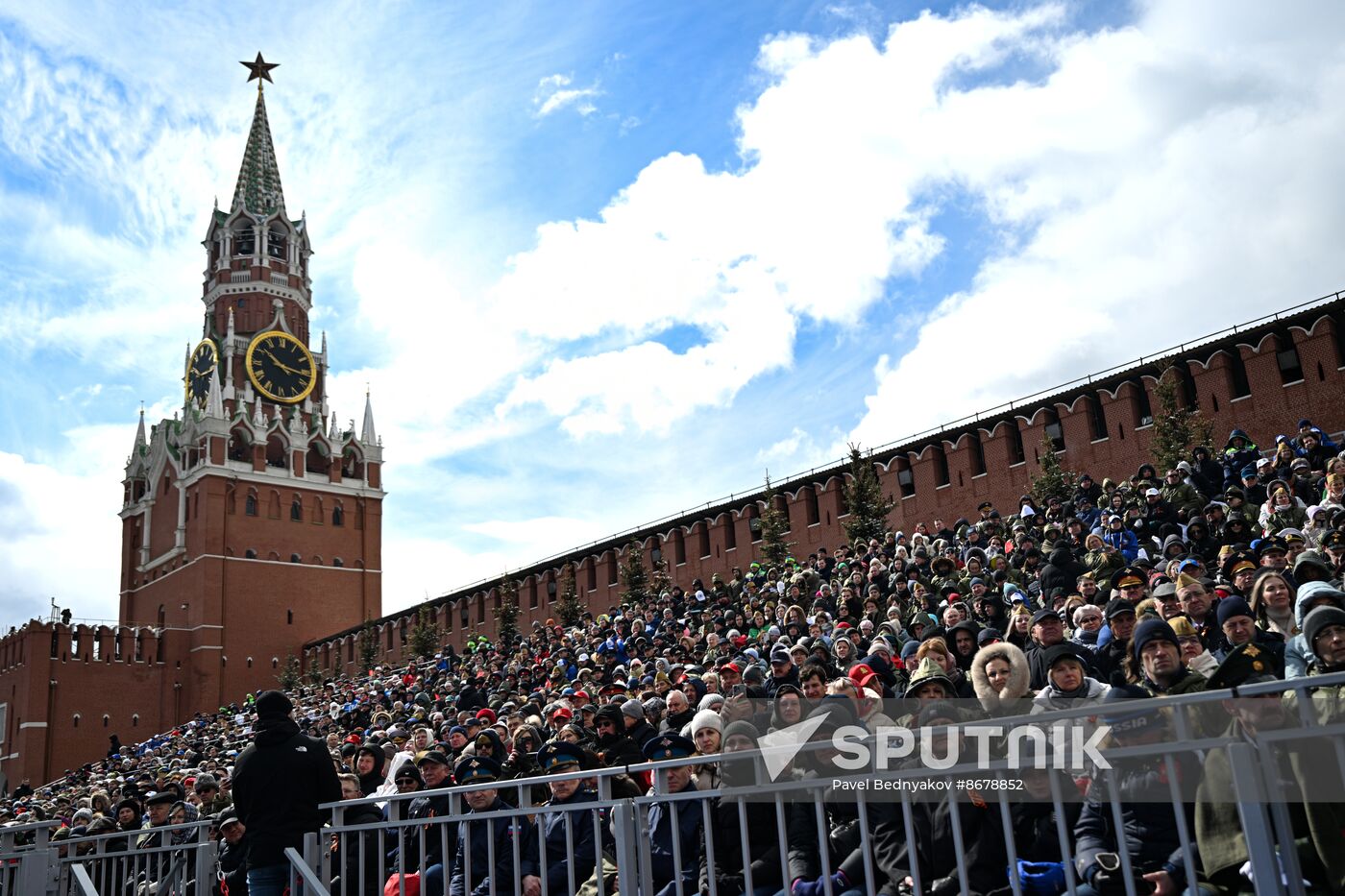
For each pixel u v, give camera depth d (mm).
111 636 72375
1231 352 31141
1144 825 5973
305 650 78000
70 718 69062
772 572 29359
